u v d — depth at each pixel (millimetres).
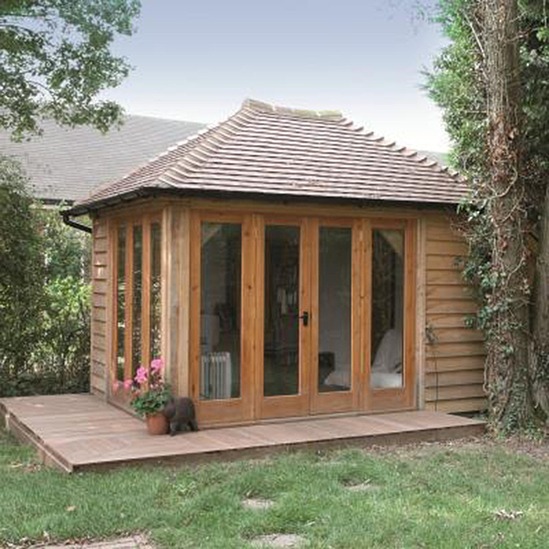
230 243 9422
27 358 12375
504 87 9305
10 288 12203
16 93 12062
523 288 9484
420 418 9805
